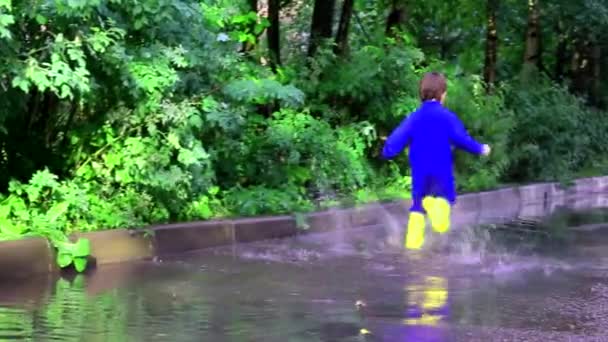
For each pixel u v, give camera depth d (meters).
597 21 23.11
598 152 22.56
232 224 11.41
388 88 15.41
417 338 6.74
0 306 7.58
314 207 13.39
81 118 10.94
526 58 23.95
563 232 12.99
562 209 16.39
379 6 19.97
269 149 13.21
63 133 11.11
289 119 13.52
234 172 12.87
